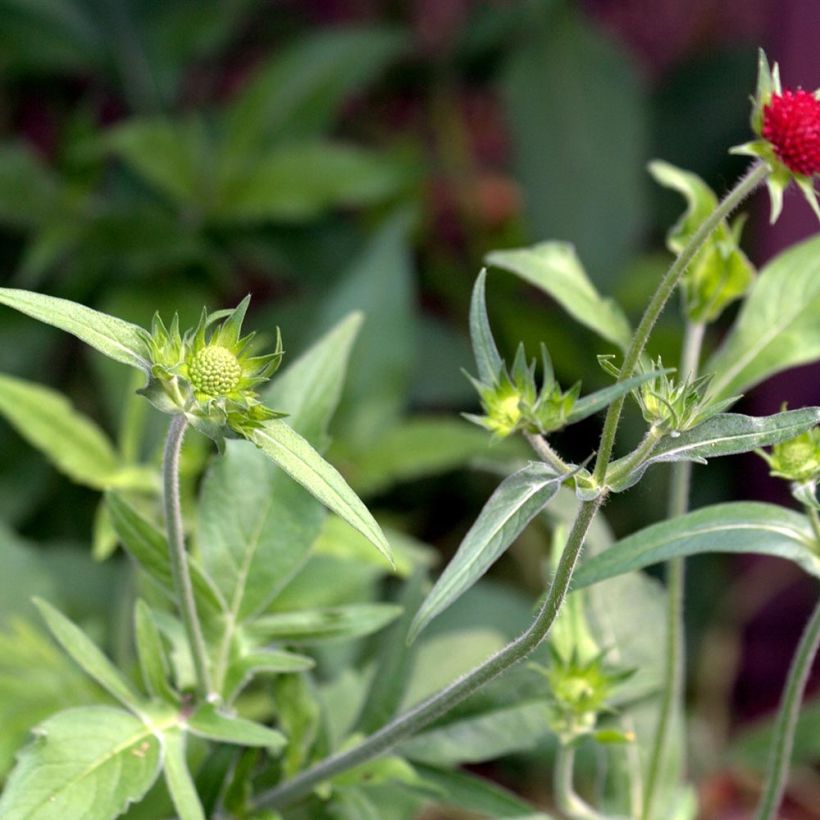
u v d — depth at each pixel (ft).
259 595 2.64
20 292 2.36
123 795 2.49
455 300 4.80
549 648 2.71
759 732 3.25
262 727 2.57
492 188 5.11
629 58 4.75
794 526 2.54
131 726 2.54
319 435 2.66
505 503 2.42
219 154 4.18
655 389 2.42
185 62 4.59
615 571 2.54
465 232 5.11
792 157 2.43
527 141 4.66
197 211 4.09
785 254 2.77
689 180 2.72
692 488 4.40
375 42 4.45
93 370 3.97
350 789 2.68
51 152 5.08
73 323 2.36
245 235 4.22
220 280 4.05
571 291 2.71
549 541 4.17
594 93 4.67
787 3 4.63
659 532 2.55
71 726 2.52
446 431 3.44
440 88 5.08
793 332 2.74
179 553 2.50
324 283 4.26
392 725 2.54
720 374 2.73
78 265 3.96
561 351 4.44
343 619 2.67
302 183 4.05
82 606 3.04
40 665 2.81
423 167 4.73
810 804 3.95
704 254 2.70
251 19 5.20
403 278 3.66
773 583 4.44
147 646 2.57
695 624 4.36
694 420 2.40
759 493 4.49
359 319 2.69
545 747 3.31
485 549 2.41
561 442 4.34
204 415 2.39
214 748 2.68
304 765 2.70
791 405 4.63
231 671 2.62
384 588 3.44
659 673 2.79
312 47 4.40
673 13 5.45
